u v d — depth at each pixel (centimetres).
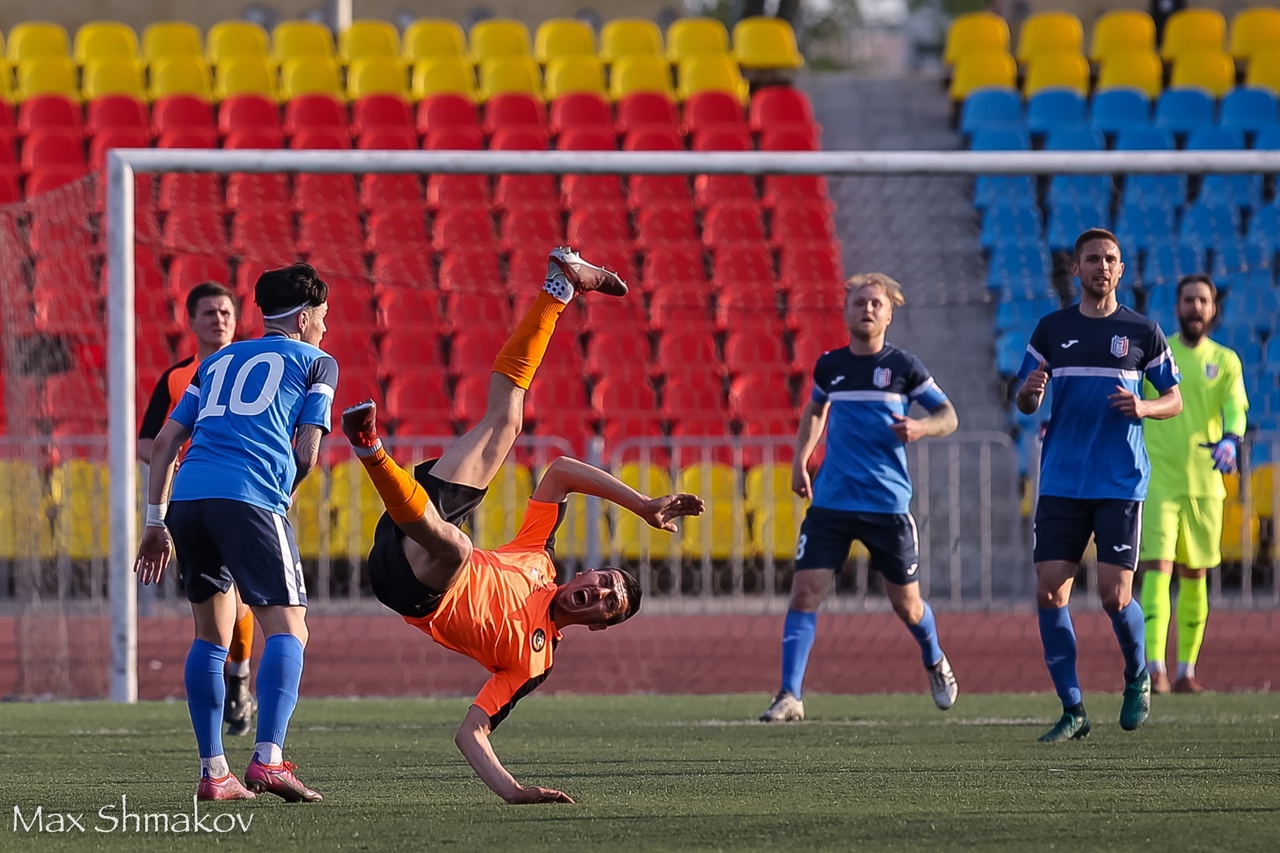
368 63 6184
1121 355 2094
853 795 1562
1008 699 2845
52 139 5634
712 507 4372
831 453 2458
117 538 2920
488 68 6225
